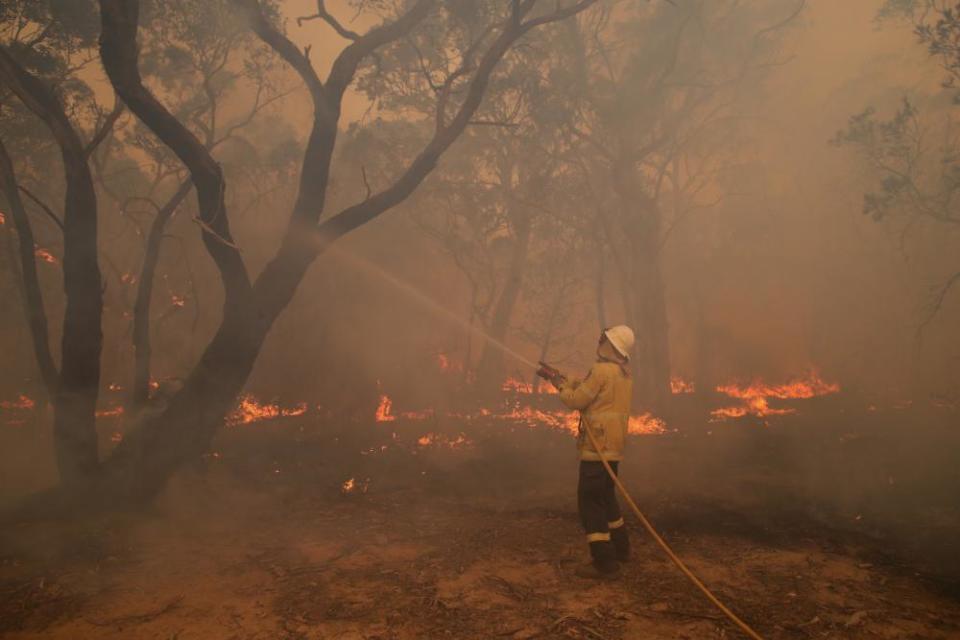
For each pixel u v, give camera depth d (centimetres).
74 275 695
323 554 531
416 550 539
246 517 650
